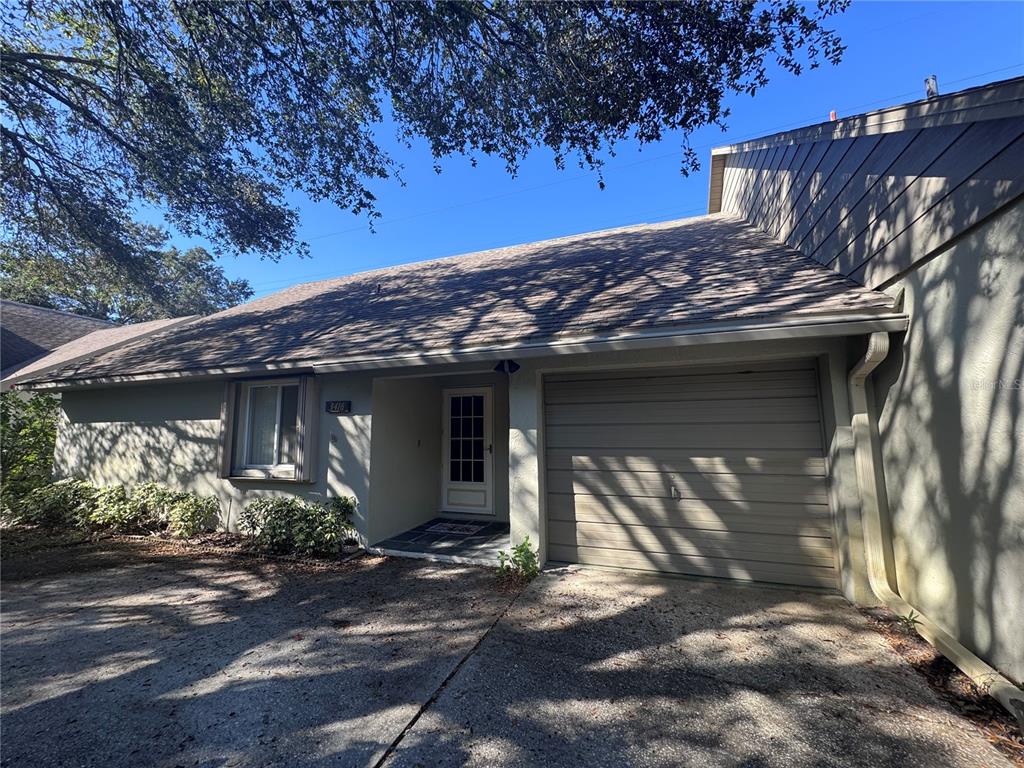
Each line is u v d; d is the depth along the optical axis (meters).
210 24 5.76
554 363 4.82
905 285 3.28
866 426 3.75
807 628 3.34
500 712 2.45
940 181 2.85
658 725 2.32
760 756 2.08
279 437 6.43
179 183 8.55
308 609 3.94
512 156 6.04
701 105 4.79
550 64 4.98
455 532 6.36
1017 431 2.35
